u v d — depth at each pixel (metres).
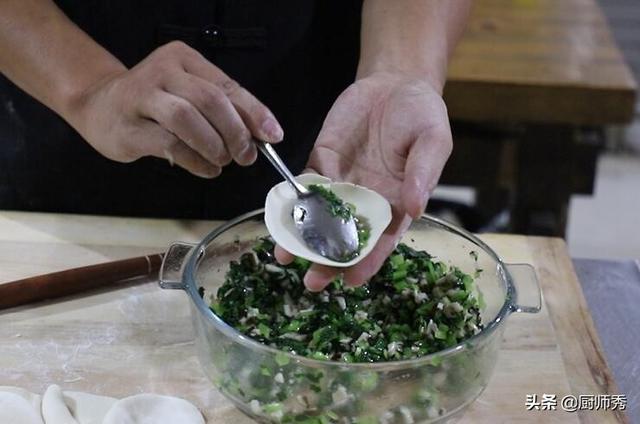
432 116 0.95
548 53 1.73
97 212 1.33
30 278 1.04
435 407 0.84
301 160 1.34
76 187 1.31
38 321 1.02
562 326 1.05
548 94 1.61
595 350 1.02
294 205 0.91
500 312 0.86
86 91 1.01
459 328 0.90
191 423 0.89
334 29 1.30
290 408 0.83
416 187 0.85
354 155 1.02
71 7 1.17
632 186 2.70
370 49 1.14
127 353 0.99
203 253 0.95
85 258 1.13
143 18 1.19
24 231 1.17
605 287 1.17
